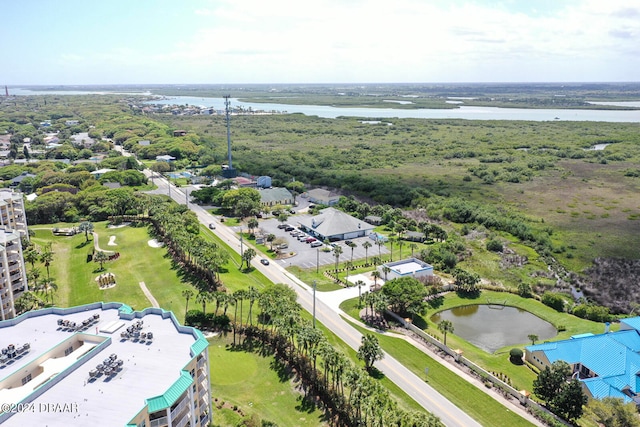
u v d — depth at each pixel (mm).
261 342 107188
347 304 128750
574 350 98125
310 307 126312
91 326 84688
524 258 165375
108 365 69938
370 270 152875
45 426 58000
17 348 75750
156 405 62438
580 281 149125
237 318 116312
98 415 60344
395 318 122250
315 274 149250
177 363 72750
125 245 169375
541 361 98312
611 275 152500
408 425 68188
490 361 102188
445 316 126125
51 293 130875
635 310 130500
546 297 131750
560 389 83688
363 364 99062
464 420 82125
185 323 114062
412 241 182375
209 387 79438
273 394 89188
